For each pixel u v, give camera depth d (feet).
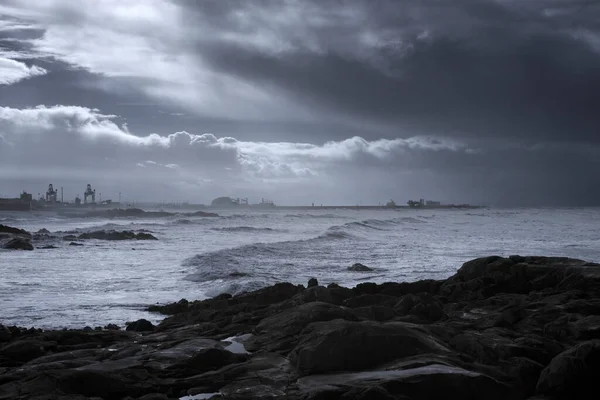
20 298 64.44
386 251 126.31
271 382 22.82
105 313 54.44
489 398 21.62
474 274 46.80
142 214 462.60
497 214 554.87
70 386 22.30
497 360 24.43
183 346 27.94
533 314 32.73
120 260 112.37
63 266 100.48
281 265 94.43
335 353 23.56
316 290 39.99
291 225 318.45
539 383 22.47
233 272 81.15
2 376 24.48
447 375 21.38
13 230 169.78
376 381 21.15
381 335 24.23
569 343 27.66
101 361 26.86
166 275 86.63
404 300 35.37
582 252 124.67
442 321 33.27
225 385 23.29
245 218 413.59
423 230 234.58
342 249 129.49
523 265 44.78
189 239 192.65
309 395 20.34
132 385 22.97
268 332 30.01
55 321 50.31
